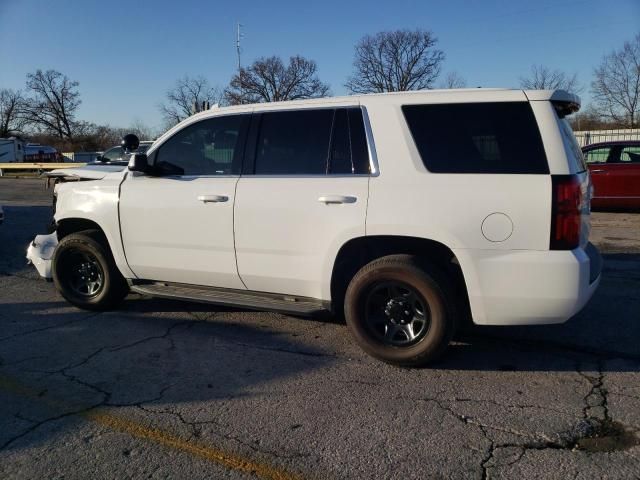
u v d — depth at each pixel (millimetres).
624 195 11617
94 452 2902
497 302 3607
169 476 2688
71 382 3758
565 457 2814
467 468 2730
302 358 4168
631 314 5137
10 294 6008
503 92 3727
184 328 4859
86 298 5289
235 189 4328
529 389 3609
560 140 3561
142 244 4793
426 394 3545
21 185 24172
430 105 3854
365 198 3854
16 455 2879
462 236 3602
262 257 4273
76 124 81062
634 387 3617
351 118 4051
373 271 3869
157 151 4836
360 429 3113
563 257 3467
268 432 3088
